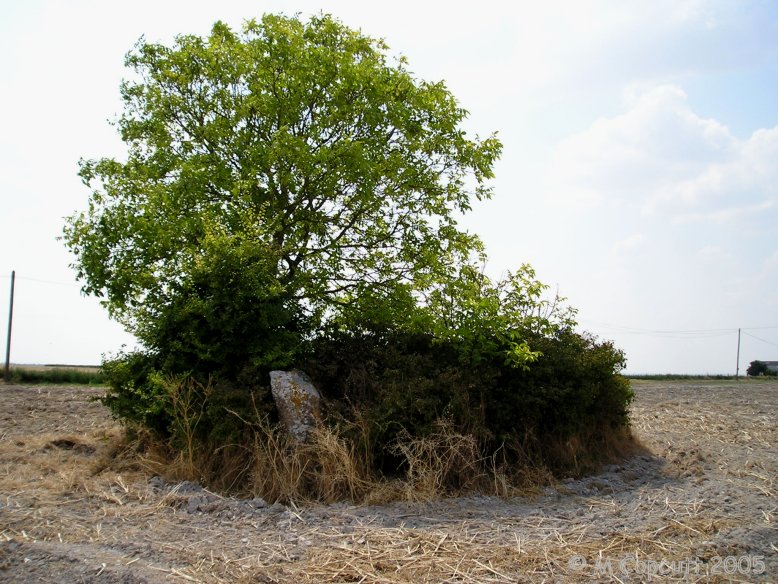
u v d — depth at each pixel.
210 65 12.93
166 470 9.38
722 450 11.92
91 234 11.66
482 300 11.24
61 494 8.16
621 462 11.07
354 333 11.60
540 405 10.41
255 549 6.38
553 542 6.65
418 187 13.23
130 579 5.39
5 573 5.44
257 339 10.53
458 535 6.89
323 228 12.92
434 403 9.62
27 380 24.69
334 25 13.55
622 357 11.95
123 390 10.80
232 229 12.05
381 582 5.55
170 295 10.76
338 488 8.62
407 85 13.12
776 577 5.51
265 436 9.41
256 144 12.45
